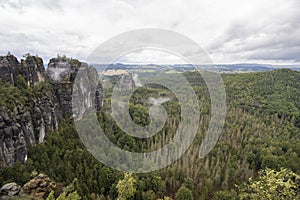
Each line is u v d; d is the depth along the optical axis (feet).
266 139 242.99
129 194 132.36
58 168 147.95
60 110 239.91
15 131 154.20
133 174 156.25
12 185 111.24
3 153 143.95
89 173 147.95
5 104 157.99
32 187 113.70
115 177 150.51
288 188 80.69
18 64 216.13
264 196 83.35
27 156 163.73
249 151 222.07
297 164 184.55
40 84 226.17
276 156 197.16
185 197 151.33
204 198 161.48
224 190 159.94
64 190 113.60
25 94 191.72
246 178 186.60
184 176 175.42
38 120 188.34
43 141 189.47
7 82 192.44
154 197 147.64
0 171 136.05
